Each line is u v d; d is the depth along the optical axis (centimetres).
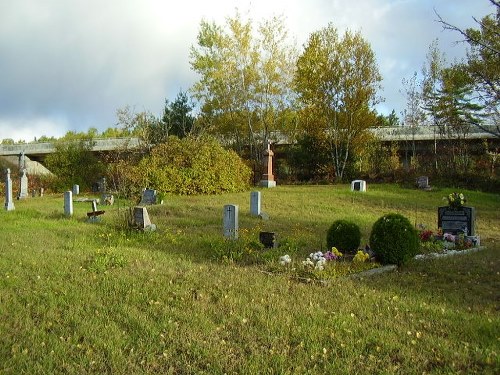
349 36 3581
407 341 512
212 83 4191
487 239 1474
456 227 1339
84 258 952
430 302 676
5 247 1084
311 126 3741
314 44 3638
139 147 3747
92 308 621
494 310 646
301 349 488
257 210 1822
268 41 3928
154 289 710
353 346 494
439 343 504
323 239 1270
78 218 1719
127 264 898
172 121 4131
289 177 3838
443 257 1052
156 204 2156
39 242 1168
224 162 2745
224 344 500
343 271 842
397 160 3741
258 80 3984
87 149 4322
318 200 2303
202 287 730
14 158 5362
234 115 4106
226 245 1077
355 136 3662
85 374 430
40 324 558
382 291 728
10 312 600
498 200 2552
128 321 566
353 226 1061
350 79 3566
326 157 3766
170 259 967
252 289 719
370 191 2670
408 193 2648
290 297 679
